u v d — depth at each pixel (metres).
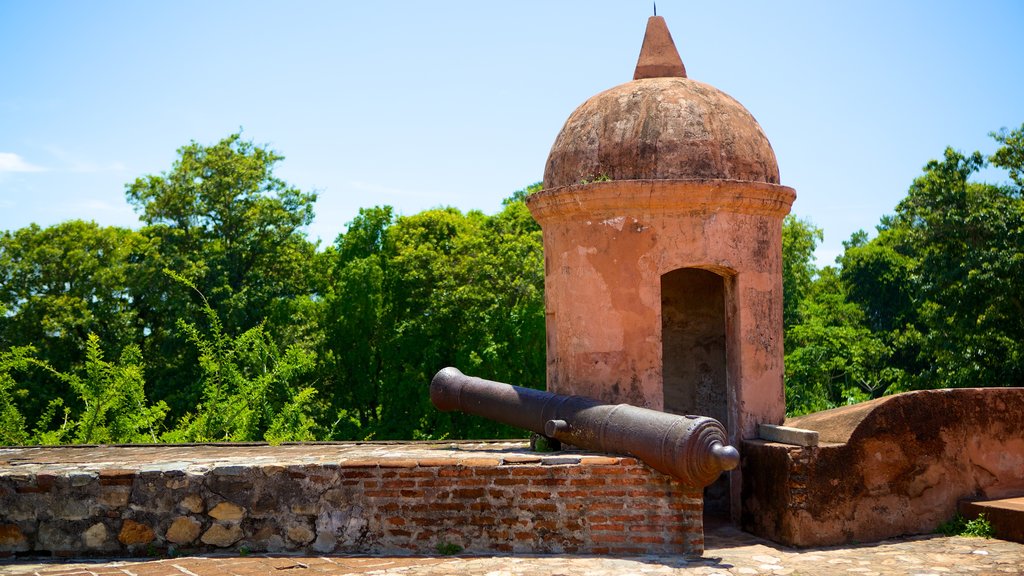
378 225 28.00
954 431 8.11
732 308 8.66
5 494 7.36
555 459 7.19
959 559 6.90
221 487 7.32
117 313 27.31
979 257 19.38
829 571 6.55
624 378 8.30
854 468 7.70
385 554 7.15
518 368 24.05
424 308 25.52
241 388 18.05
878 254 36.84
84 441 16.62
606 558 6.88
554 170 8.95
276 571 6.58
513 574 6.38
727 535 8.12
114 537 7.31
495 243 25.22
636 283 8.33
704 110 8.64
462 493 7.19
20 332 26.70
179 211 28.25
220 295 26.70
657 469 7.02
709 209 8.38
